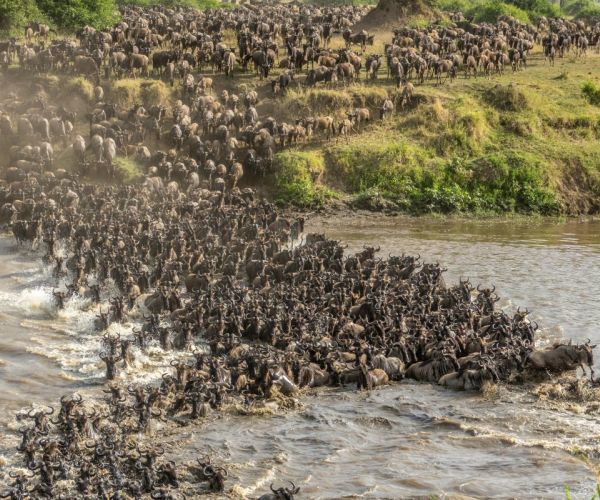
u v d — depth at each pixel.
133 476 22.17
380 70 72.31
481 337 31.97
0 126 61.44
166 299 36.16
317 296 36.03
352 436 25.61
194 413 26.61
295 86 67.50
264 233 46.31
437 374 30.02
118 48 69.38
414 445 24.95
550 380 29.80
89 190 53.44
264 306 34.22
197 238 45.22
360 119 63.88
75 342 32.84
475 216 58.28
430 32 77.69
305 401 28.27
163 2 110.44
